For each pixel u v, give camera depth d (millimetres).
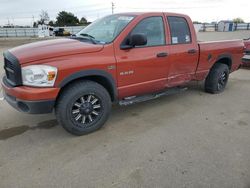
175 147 3232
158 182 2553
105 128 3797
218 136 3561
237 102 5102
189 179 2600
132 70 3750
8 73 3359
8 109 4535
